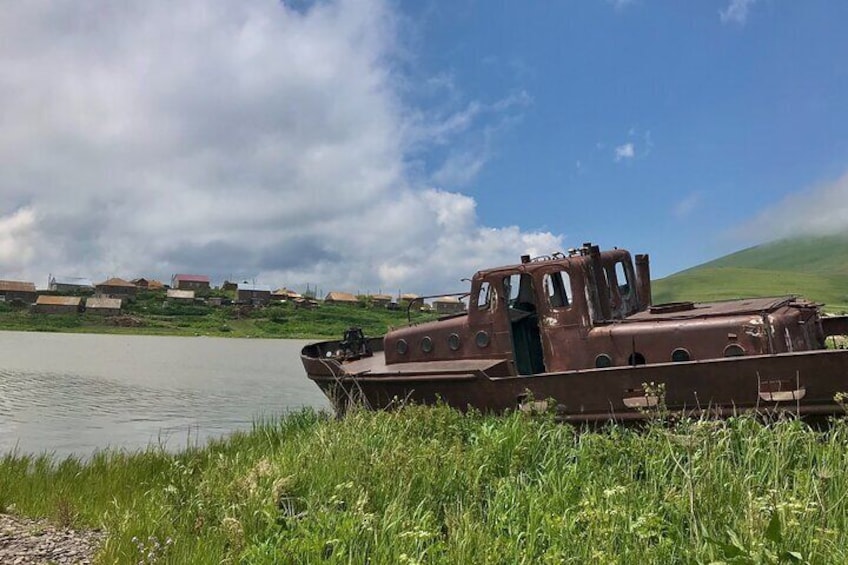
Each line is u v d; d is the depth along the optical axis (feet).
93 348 226.58
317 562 17.28
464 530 19.17
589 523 18.52
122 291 519.19
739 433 25.93
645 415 28.96
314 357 50.16
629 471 24.11
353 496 22.18
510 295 39.04
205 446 46.09
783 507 16.79
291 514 21.61
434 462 24.98
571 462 26.71
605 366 35.01
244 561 18.51
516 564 17.15
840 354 27.68
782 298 37.19
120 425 66.28
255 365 162.40
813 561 15.46
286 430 43.52
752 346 31.09
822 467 21.58
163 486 28.53
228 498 23.16
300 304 497.46
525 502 21.84
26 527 23.98
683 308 37.45
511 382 35.37
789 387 28.71
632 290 42.55
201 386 108.68
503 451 26.89
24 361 157.89
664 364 31.24
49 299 448.24
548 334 36.73
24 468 35.58
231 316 457.68
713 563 14.08
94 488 31.30
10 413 73.31
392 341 42.73
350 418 34.53
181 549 19.27
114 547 19.88
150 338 336.49
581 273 36.42
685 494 20.51
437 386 38.04
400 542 18.56
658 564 16.78
